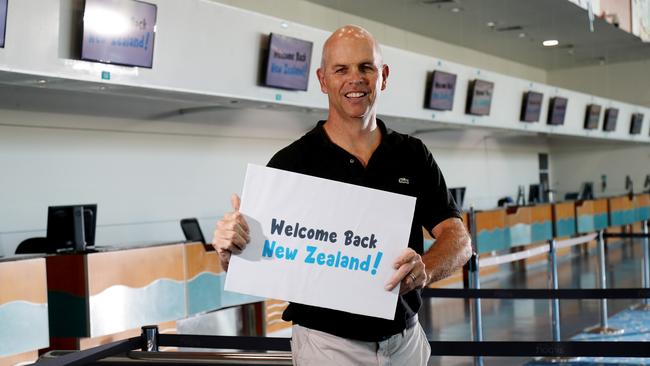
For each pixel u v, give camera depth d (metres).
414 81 9.38
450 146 14.27
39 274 5.16
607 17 12.61
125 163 7.91
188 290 6.39
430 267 1.93
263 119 9.72
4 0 4.81
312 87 7.66
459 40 14.46
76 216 5.81
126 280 5.76
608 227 16.31
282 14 10.25
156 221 8.27
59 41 5.26
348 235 1.91
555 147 20.36
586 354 3.12
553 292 4.30
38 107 6.97
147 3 5.73
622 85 19.53
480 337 5.24
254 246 1.91
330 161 1.99
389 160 2.01
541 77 19.95
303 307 1.96
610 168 19.89
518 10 11.83
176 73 6.13
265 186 1.93
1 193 6.71
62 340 5.54
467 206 14.53
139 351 2.33
